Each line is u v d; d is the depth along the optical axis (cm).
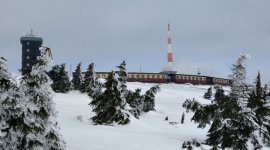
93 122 3794
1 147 1483
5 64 1491
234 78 2892
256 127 1892
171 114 5375
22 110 1504
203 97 8144
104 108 3803
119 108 3812
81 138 2766
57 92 6481
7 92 1475
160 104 6262
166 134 3631
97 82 6103
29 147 1552
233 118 1923
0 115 1474
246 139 1878
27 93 1622
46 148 1633
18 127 1496
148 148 2622
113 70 3884
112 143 2684
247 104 1961
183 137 3484
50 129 1636
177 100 7156
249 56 2917
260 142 1878
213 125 2742
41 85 1647
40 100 1616
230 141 1902
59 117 3803
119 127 3725
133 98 4906
